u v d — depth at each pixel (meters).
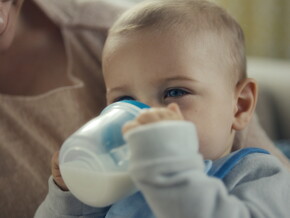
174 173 0.59
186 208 0.58
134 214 0.79
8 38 0.99
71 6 1.20
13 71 1.16
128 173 0.65
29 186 1.01
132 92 0.84
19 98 1.10
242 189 0.76
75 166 0.66
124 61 0.84
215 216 0.61
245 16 2.66
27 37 1.19
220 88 0.86
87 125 0.68
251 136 1.09
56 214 0.86
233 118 0.91
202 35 0.87
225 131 0.87
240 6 2.64
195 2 0.94
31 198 1.00
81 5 1.21
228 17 0.97
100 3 1.23
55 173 0.85
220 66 0.87
